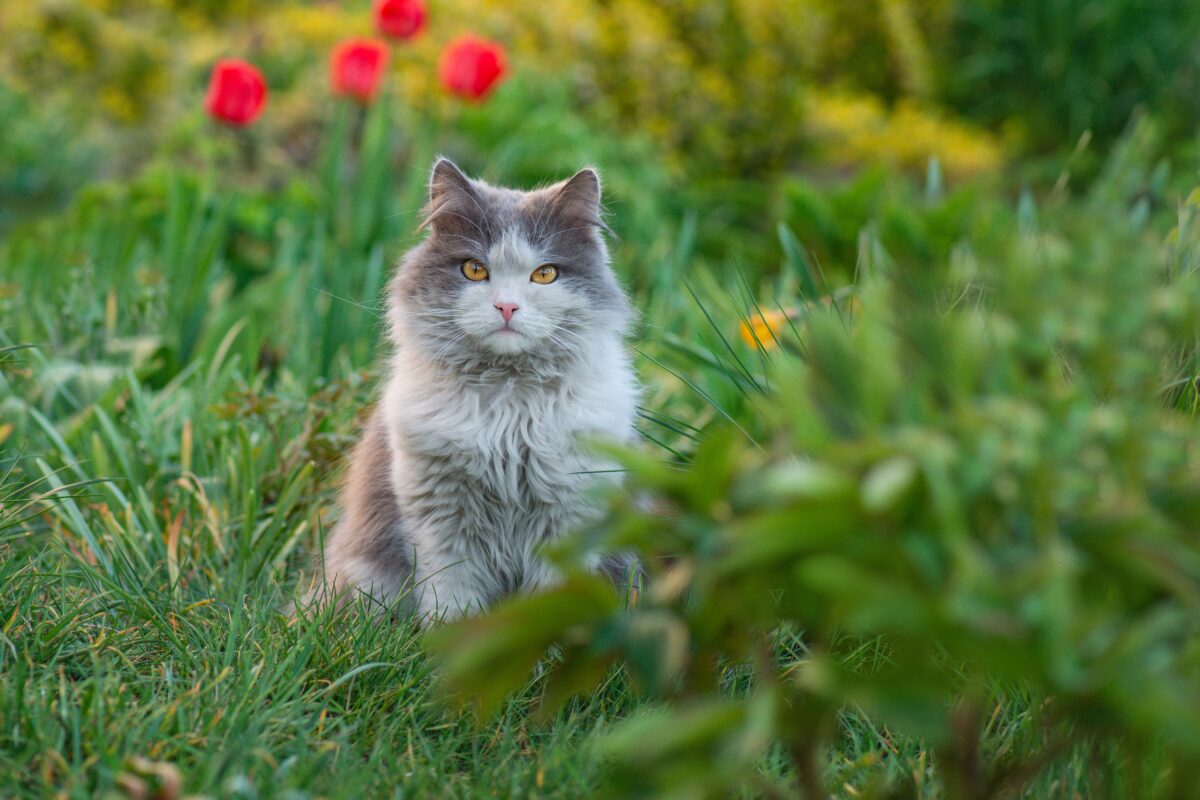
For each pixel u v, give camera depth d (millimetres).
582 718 3035
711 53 9508
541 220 4023
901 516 1782
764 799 2455
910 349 2002
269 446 4637
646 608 1947
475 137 8641
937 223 5418
